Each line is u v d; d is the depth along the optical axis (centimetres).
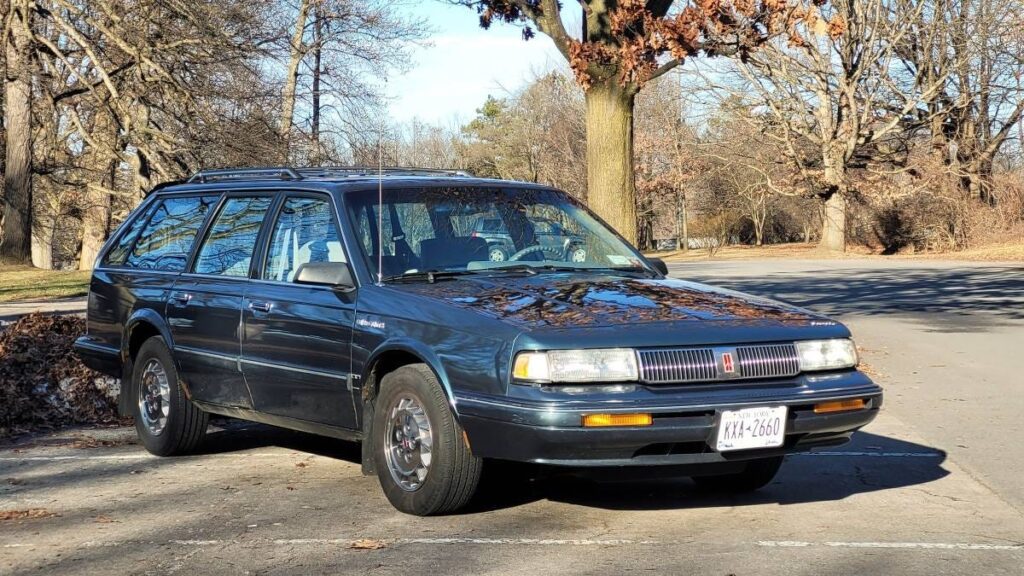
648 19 1174
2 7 3088
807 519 567
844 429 550
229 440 816
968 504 605
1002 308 2014
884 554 501
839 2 4584
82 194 4509
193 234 761
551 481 655
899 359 1276
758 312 564
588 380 505
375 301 589
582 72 1234
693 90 5212
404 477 569
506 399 510
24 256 3347
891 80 5141
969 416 901
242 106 2927
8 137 3316
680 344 520
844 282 2903
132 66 2970
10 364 902
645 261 686
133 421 902
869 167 5344
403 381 563
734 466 549
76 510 601
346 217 635
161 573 482
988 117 5262
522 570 475
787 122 5072
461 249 638
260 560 498
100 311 824
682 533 537
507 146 8119
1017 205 5181
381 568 481
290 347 640
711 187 7181
